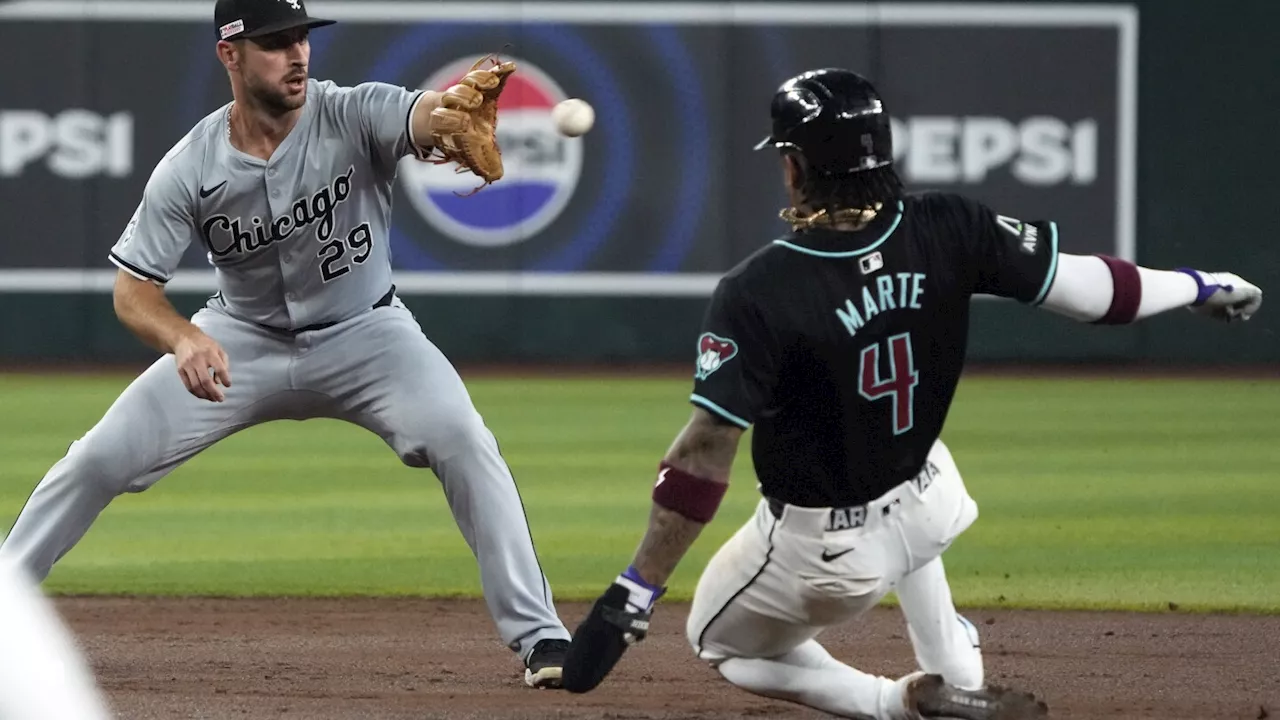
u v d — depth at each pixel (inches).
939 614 594.9
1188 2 2399.1
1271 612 932.6
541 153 2423.7
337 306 724.7
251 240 705.6
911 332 526.6
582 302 2442.2
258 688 731.4
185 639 855.1
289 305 719.1
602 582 1029.2
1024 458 1589.6
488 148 679.7
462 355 2442.2
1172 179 2418.8
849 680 579.5
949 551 1139.9
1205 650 829.8
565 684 548.1
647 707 698.2
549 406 2005.4
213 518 1298.0
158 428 714.2
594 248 2436.0
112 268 2442.2
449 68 2420.0
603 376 2329.0
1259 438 1726.1
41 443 1690.5
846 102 520.4
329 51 2420.0
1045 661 804.6
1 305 2447.1
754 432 546.0
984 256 535.2
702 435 519.2
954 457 1601.9
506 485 705.0
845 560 539.2
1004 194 2423.7
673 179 2429.9
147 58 2416.3
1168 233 2421.3
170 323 677.9
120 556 1138.0
